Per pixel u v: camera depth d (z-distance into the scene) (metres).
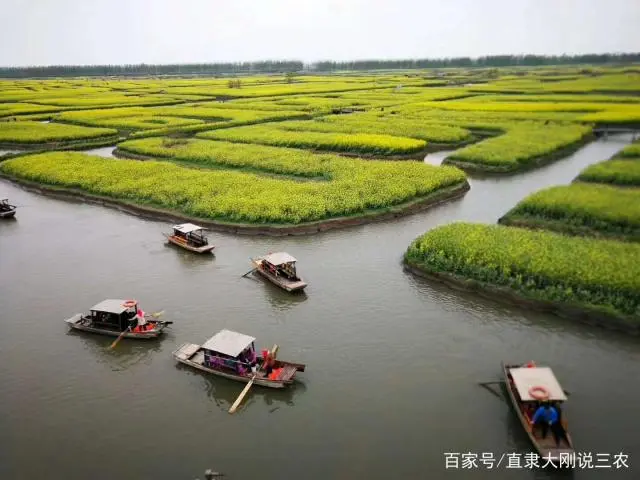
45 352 26.58
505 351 25.47
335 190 49.31
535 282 30.27
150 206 48.84
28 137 80.12
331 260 36.84
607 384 22.97
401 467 18.91
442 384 23.23
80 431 21.05
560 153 71.00
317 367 24.59
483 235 36.31
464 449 19.70
